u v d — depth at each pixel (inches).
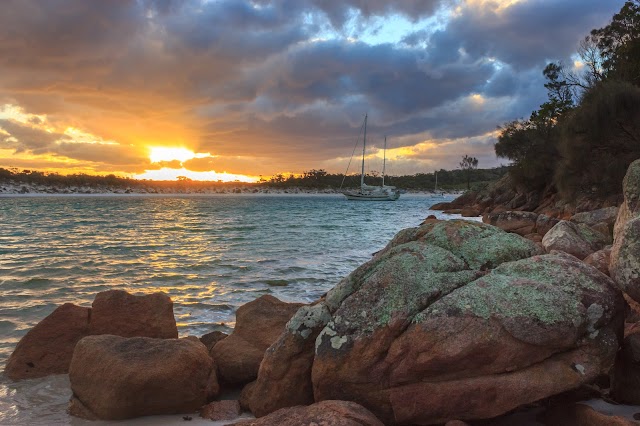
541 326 180.9
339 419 167.0
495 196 2463.1
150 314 318.3
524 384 179.8
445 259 221.5
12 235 1309.1
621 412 188.7
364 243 1072.8
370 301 207.2
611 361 185.3
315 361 204.2
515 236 244.5
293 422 170.6
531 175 1979.6
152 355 237.8
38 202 4249.5
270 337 288.5
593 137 1220.5
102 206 3474.4
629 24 1694.1
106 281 601.0
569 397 200.1
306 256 842.2
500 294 192.4
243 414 229.8
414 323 192.5
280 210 3011.8
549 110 2053.4
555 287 194.4
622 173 1194.0
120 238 1213.1
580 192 1357.0
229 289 544.7
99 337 255.4
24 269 701.9
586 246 381.1
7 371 284.5
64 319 303.7
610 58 1731.1
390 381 192.2
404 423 191.0
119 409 224.7
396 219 2087.8
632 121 1163.3
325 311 221.3
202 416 229.9
